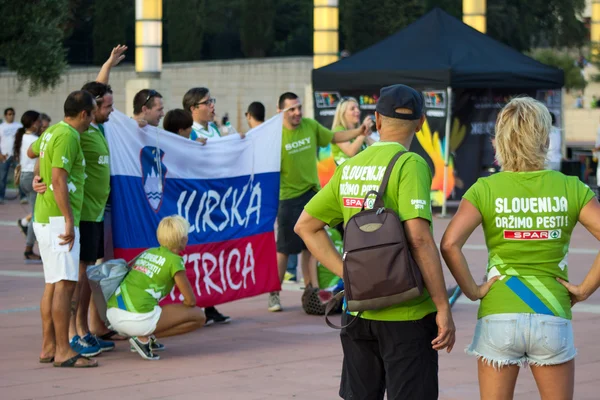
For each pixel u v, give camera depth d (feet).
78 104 25.43
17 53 89.97
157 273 26.99
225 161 32.96
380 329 15.42
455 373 25.21
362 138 37.47
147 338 27.17
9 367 26.03
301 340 30.09
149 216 29.78
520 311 15.08
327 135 37.24
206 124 34.65
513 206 15.24
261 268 34.47
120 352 28.25
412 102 15.87
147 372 25.57
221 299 32.83
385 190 15.40
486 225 15.46
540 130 15.31
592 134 177.99
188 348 28.89
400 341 15.30
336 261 16.47
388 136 15.96
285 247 35.94
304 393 23.24
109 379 24.71
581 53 201.98
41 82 92.99
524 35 192.95
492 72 67.77
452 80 67.31
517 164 15.43
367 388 15.98
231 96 163.63
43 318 26.55
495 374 15.46
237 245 33.47
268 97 166.20
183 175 31.35
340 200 16.14
